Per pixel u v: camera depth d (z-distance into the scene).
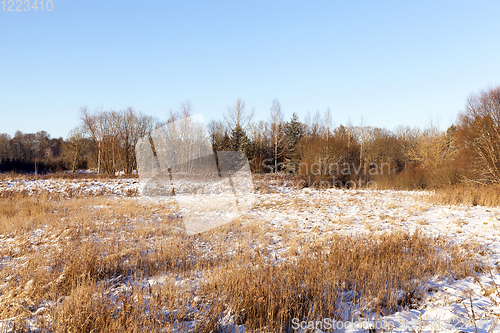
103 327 3.44
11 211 12.22
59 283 5.00
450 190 16.03
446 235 8.27
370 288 4.86
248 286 4.60
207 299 4.54
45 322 3.75
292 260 6.36
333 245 7.17
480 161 17.73
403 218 10.83
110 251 6.95
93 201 15.06
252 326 3.81
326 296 4.58
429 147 32.81
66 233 8.70
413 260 5.86
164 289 4.69
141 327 3.59
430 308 4.32
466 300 4.47
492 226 9.14
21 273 5.43
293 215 12.29
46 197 16.22
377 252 6.45
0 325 3.75
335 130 44.94
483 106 20.75
